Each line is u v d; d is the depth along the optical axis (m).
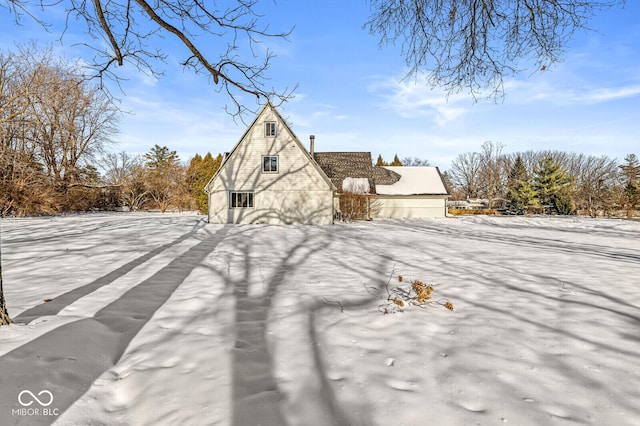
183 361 3.08
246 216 21.11
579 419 2.27
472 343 3.50
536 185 42.75
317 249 10.45
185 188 43.75
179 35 3.93
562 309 4.63
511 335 3.72
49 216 26.95
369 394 2.54
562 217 32.38
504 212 42.84
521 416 2.29
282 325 4.00
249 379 2.76
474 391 2.59
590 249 11.19
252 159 21.11
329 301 4.96
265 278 6.39
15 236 13.08
